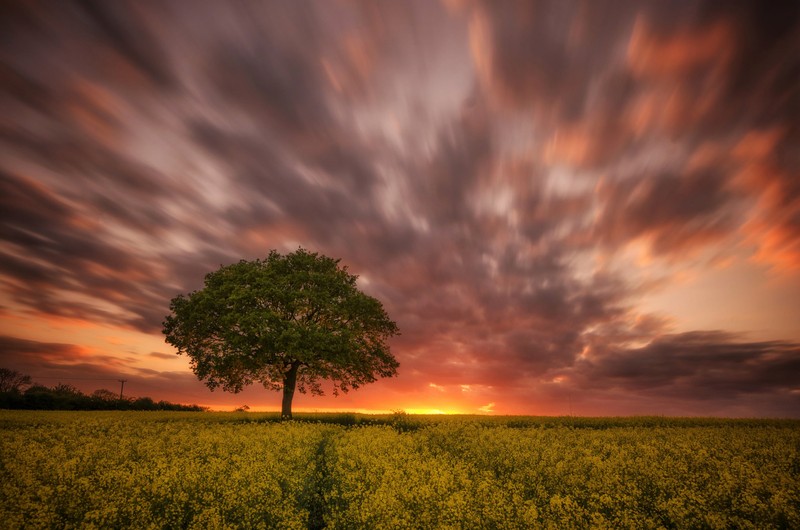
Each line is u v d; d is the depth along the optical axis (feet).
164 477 28.43
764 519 25.70
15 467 32.42
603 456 43.50
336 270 108.17
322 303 95.66
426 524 23.21
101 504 24.68
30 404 121.90
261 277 95.40
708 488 31.27
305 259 105.40
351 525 24.54
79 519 23.79
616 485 31.96
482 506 25.88
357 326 101.65
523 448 47.06
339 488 32.99
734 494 30.40
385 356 103.91
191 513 25.72
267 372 97.55
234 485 27.96
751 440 56.85
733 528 25.63
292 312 95.66
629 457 42.70
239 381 96.02
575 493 30.63
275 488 27.76
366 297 103.96
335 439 52.21
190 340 93.66
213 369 90.89
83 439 50.19
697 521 25.12
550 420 93.04
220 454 40.47
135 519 23.52
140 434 57.62
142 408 135.33
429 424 85.05
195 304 93.40
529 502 26.37
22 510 23.61
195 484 28.40
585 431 67.72
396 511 23.93
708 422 91.97
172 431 59.62
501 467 41.06
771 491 30.71
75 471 32.07
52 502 25.11
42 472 32.01
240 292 89.30
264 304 95.45
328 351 91.81
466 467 36.96
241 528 24.17
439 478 29.91
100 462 35.99
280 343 86.02
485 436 57.26
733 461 40.81
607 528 23.16
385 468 34.45
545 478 35.04
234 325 90.58
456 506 24.11
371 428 66.13
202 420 86.53
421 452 46.75
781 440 56.44
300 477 33.30
